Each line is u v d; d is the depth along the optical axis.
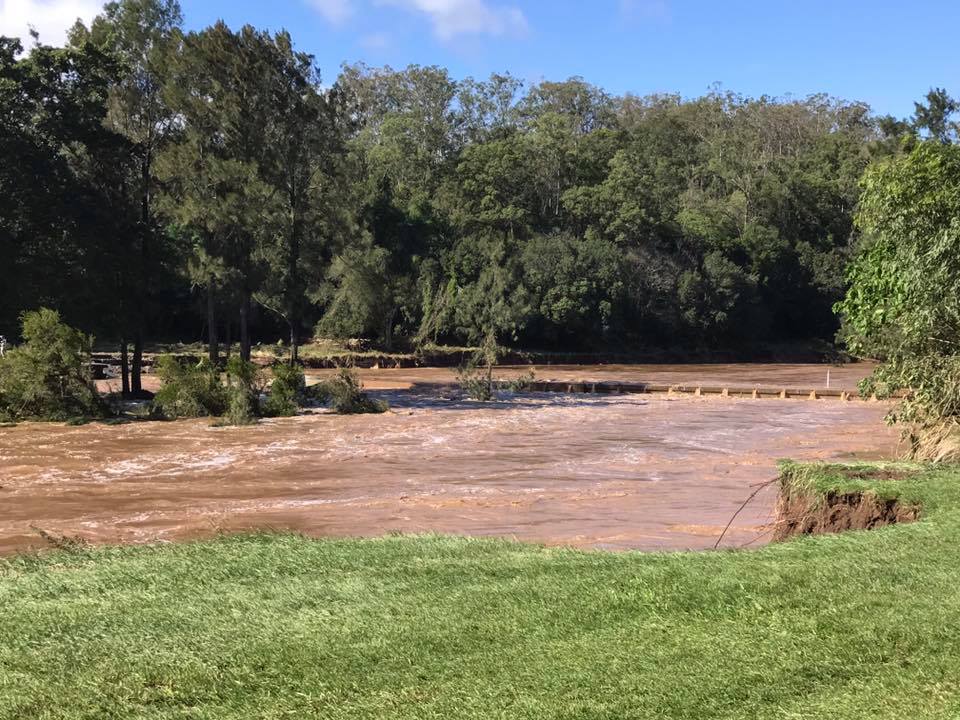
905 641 5.41
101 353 58.00
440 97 101.19
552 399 40.69
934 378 13.19
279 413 32.19
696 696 4.89
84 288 34.09
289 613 6.84
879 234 15.09
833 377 59.12
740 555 7.80
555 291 74.19
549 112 102.81
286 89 41.06
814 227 93.44
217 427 28.81
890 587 6.42
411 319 69.31
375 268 50.62
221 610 6.98
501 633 6.12
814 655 5.33
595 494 17.06
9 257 32.94
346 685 5.39
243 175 38.81
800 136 112.50
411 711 4.95
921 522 8.59
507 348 71.62
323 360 61.72
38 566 8.94
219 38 39.25
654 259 79.94
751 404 39.16
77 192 35.06
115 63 36.56
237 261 41.03
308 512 15.38
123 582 7.98
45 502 16.45
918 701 4.64
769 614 6.05
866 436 27.64
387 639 6.12
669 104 122.69
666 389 45.88
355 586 7.50
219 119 39.78
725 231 87.31
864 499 9.75
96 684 5.55
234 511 15.50
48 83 35.25
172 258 38.84
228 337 60.19
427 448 24.08
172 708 5.19
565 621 6.26
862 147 98.75
